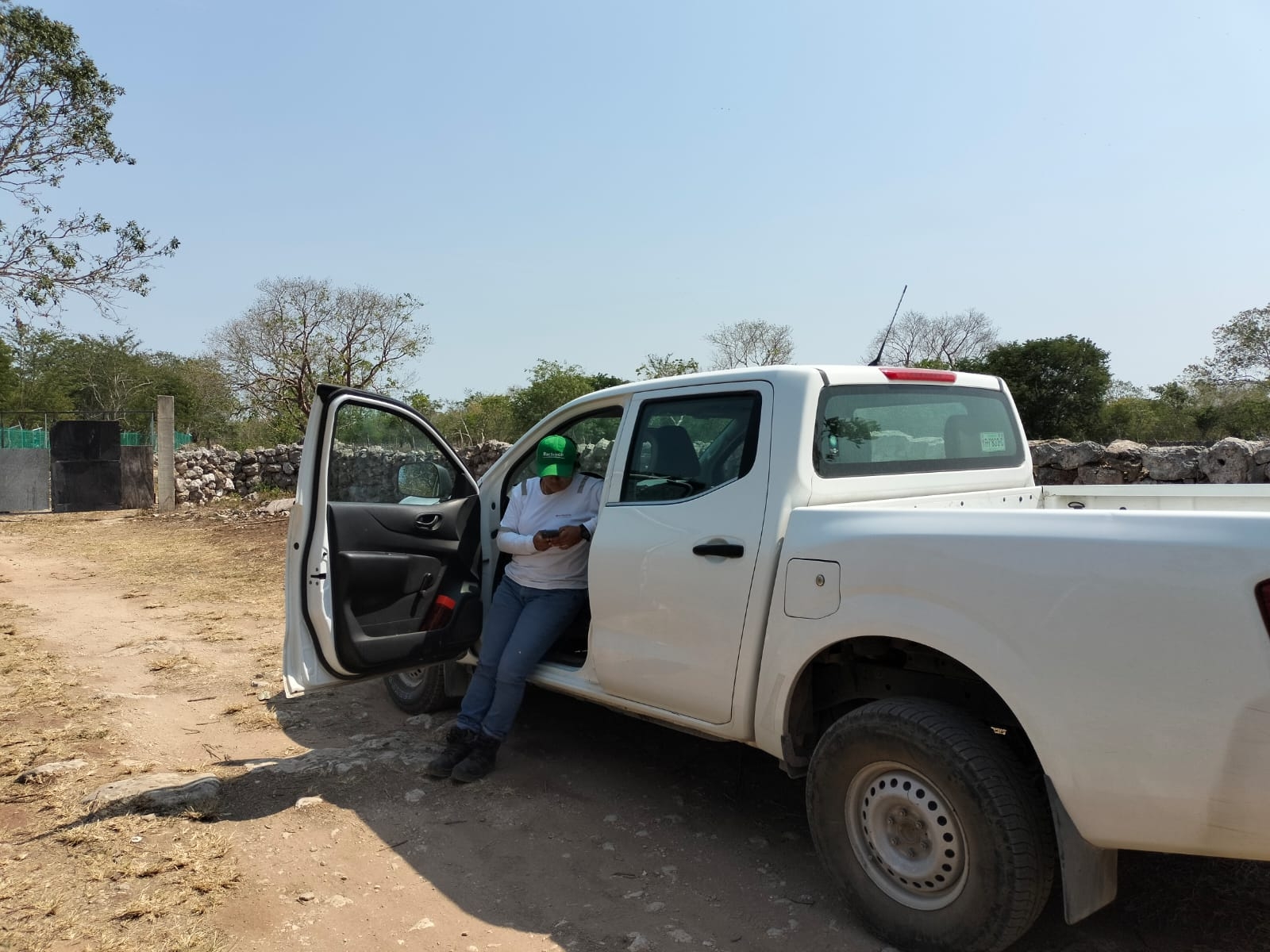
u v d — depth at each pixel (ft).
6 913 9.97
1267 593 7.02
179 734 16.37
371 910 10.19
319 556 13.23
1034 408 92.07
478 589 15.34
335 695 18.75
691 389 12.26
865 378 11.74
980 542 8.63
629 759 14.64
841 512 10.00
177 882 10.69
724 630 10.86
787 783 13.70
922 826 9.03
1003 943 8.51
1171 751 7.43
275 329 98.22
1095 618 7.82
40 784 13.67
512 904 10.34
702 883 10.76
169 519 55.26
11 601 29.60
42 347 153.28
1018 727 9.37
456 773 13.57
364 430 14.02
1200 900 9.93
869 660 10.50
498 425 81.35
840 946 9.39
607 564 12.46
